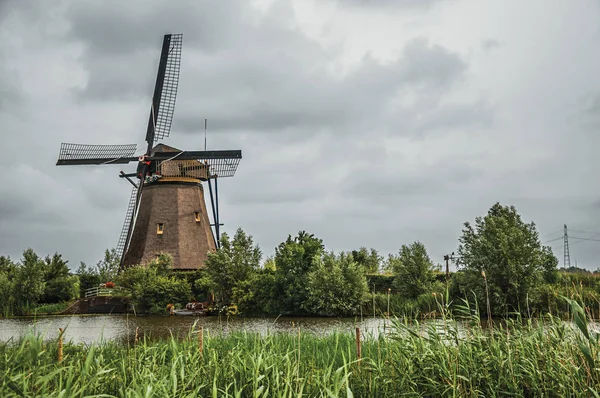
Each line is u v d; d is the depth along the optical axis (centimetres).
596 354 1031
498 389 1076
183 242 6150
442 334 1202
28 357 855
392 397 1047
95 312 5759
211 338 1638
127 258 6259
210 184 6272
